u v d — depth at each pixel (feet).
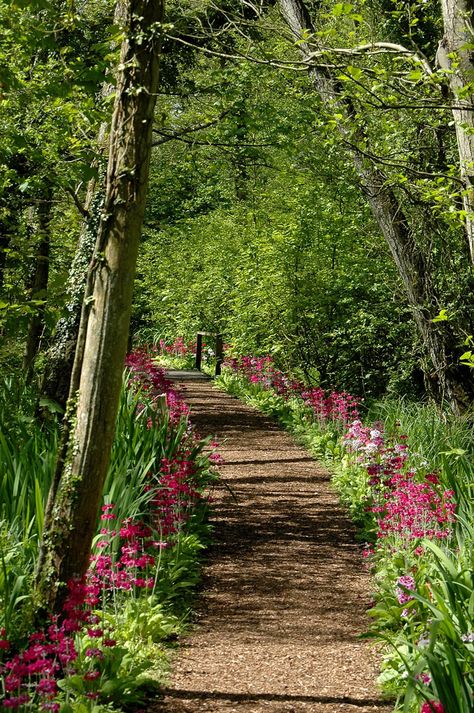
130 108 16.38
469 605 14.19
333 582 23.43
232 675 16.85
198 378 74.49
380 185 35.58
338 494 34.14
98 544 17.94
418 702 13.88
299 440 45.65
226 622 20.18
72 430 16.33
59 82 21.50
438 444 31.37
